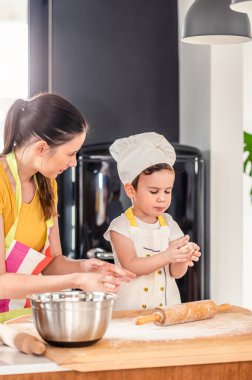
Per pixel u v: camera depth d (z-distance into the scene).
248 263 5.38
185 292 4.04
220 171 4.16
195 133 4.32
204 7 3.19
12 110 2.48
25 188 2.56
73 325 1.93
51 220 2.63
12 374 1.82
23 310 2.49
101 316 1.96
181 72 4.45
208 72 4.14
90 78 4.34
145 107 4.42
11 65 4.22
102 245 3.93
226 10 3.16
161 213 2.93
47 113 2.41
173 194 4.00
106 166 3.91
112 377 1.87
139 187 2.91
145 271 2.76
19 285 2.23
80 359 1.85
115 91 4.38
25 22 4.25
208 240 4.17
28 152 2.45
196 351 1.93
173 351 1.92
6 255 2.54
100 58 4.35
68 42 4.29
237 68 4.15
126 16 4.37
